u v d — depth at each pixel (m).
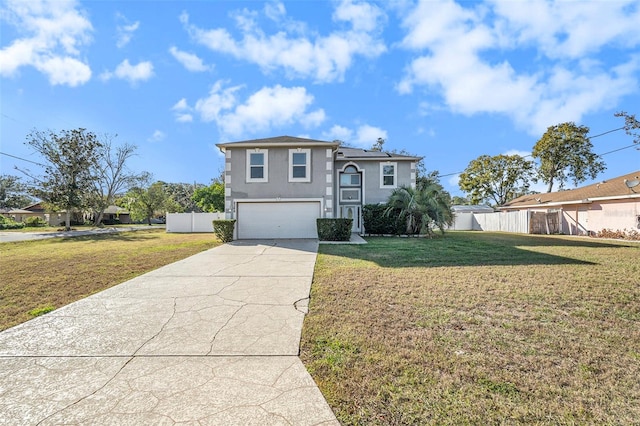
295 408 2.10
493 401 2.16
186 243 12.52
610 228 15.25
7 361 2.78
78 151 23.92
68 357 2.85
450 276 5.84
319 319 3.72
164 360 2.78
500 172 33.38
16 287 5.44
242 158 13.49
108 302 4.46
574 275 5.86
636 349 2.93
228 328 3.49
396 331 3.35
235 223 13.38
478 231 21.42
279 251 9.54
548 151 28.61
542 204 20.45
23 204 51.81
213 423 1.95
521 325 3.50
